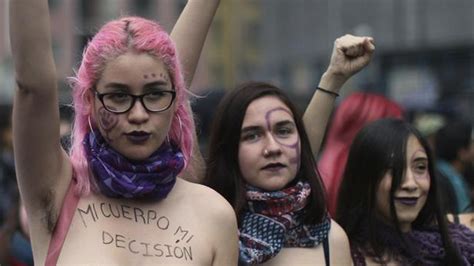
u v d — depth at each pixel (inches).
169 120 198.4
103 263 191.6
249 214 246.7
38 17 184.9
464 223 321.1
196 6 246.2
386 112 386.9
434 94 1737.2
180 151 204.8
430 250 279.4
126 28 196.1
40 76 185.8
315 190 251.0
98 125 196.5
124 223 197.5
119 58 193.8
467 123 466.6
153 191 198.4
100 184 197.3
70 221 194.2
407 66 1956.2
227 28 3312.0
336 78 281.6
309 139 277.9
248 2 3346.5
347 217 281.7
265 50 2726.4
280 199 245.4
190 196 205.3
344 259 254.4
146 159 197.0
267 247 239.9
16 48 184.7
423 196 281.4
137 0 3011.8
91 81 196.2
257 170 247.3
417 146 280.1
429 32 2021.4
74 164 197.9
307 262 246.8
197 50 244.8
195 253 198.8
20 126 188.4
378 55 1977.1
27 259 378.6
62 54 2827.3
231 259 207.5
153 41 195.3
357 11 2306.8
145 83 194.1
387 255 277.0
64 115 409.4
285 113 250.4
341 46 280.1
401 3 2105.1
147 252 196.1
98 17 2908.5
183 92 203.0
